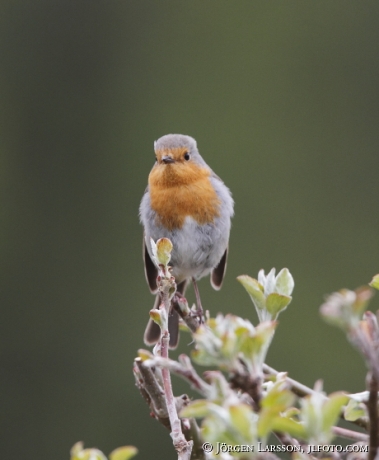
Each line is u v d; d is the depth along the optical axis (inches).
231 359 107.5
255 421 111.9
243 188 658.8
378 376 95.2
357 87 703.1
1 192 671.8
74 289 633.6
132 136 696.4
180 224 307.0
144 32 724.7
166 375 149.6
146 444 546.3
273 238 623.2
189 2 733.3
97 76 715.4
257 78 711.7
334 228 629.0
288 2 724.7
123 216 670.5
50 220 668.1
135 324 611.2
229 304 537.3
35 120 698.8
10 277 639.1
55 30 721.0
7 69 711.1
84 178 680.4
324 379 555.8
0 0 724.7
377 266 610.5
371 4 714.8
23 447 561.6
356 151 681.0
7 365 600.4
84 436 559.5
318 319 573.9
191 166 307.3
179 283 348.2
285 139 685.3
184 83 713.0
